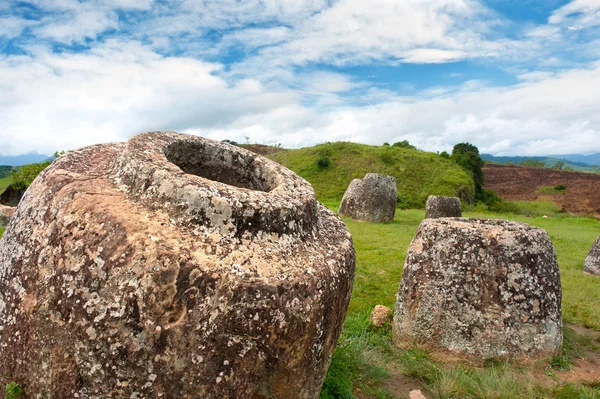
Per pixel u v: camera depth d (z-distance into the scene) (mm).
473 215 21078
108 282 2125
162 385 2072
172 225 2318
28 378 2256
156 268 2109
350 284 2840
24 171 17234
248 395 2221
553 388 3918
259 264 2275
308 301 2318
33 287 2328
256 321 2156
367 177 15453
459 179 31266
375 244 10031
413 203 28297
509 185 43906
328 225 3262
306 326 2316
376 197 15125
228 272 2152
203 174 3785
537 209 31797
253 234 2439
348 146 37250
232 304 2117
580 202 36531
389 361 4430
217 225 2363
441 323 4551
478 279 4500
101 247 2193
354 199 15648
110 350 2080
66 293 2174
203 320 2094
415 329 4695
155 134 3410
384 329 5219
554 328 4500
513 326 4387
